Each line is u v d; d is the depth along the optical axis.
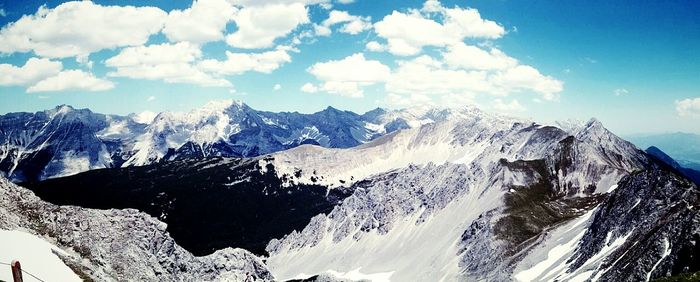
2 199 142.38
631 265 142.38
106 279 130.38
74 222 154.62
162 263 177.38
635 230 165.25
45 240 135.25
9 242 113.50
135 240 169.25
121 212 175.12
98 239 155.75
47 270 107.56
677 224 140.50
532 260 199.00
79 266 120.56
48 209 151.12
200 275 192.75
